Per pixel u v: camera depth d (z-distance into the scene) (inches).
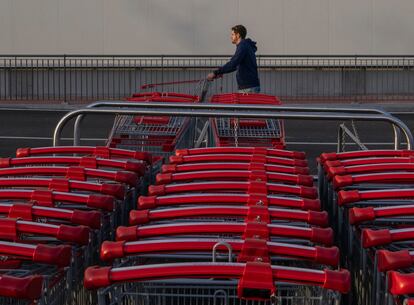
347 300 158.2
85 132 691.4
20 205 143.9
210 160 187.5
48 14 1010.7
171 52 1009.5
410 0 1001.5
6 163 189.2
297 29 1001.5
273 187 161.0
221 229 131.6
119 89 995.3
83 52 1009.5
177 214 141.9
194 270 111.5
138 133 300.7
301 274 110.9
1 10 1011.3
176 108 269.6
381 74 997.2
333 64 996.6
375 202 168.4
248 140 283.4
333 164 194.2
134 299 125.6
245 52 438.6
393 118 243.3
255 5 999.6
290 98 986.1
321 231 132.4
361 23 1002.7
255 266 111.5
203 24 1006.4
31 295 111.7
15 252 124.3
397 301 116.7
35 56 975.0
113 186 165.6
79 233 135.7
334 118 242.5
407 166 183.8
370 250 141.4
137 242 124.6
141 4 1007.0
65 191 165.2
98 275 112.7
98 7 1009.5
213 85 971.3
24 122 766.5
